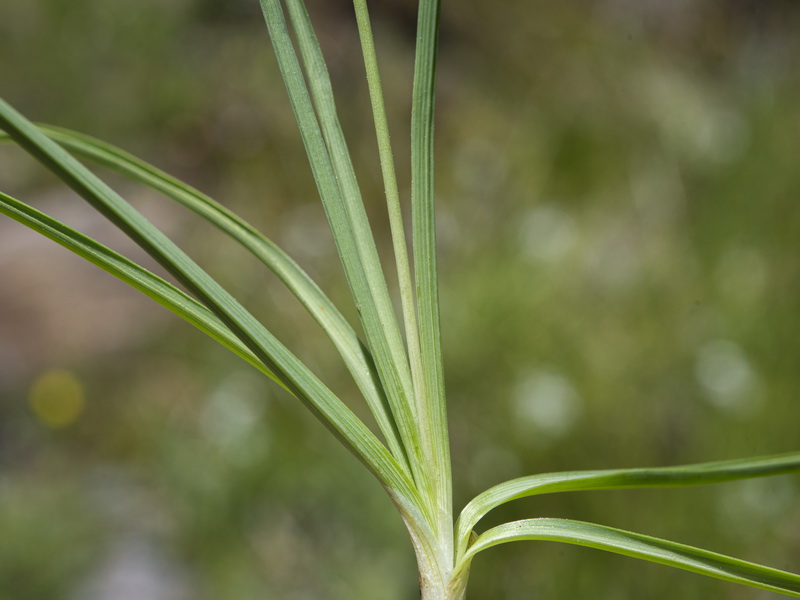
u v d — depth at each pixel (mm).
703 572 371
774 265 1245
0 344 1575
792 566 1000
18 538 1217
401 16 2303
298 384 375
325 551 1150
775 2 1863
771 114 1453
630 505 1015
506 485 384
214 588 1170
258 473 1239
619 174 1595
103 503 1315
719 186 1396
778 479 1029
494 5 2049
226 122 2076
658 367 1169
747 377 1126
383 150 387
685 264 1301
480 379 1158
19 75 2229
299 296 398
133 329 1603
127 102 2186
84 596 1163
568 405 1122
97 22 2244
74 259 1716
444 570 383
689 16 1914
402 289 390
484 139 1803
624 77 1771
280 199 1847
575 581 975
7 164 2008
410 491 384
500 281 1253
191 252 1604
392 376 385
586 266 1329
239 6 2314
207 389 1436
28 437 1465
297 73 383
